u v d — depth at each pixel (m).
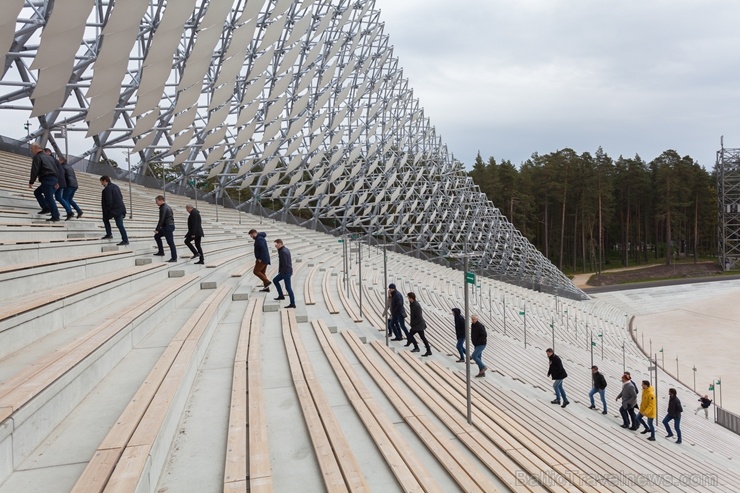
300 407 5.59
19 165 21.81
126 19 16.61
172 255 11.84
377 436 5.04
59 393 3.80
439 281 40.91
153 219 19.83
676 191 84.31
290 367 7.08
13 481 2.96
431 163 67.25
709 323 48.16
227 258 16.28
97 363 4.69
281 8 28.86
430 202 64.88
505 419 7.59
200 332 6.85
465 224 67.81
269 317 10.78
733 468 12.80
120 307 6.75
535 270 68.31
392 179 58.31
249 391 5.54
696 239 87.12
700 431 18.91
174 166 42.56
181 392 4.87
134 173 36.88
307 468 4.16
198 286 10.95
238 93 39.47
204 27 20.70
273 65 41.16
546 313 44.34
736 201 83.44
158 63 20.28
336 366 7.59
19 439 3.15
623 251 92.25
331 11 39.84
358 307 15.73
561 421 12.02
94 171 33.31
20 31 22.73
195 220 12.88
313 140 46.31
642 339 42.59
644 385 13.80
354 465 4.13
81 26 16.14
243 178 48.41
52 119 29.77
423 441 5.32
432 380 8.64
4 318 4.20
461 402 7.75
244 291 12.65
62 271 6.62
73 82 27.02
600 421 14.30
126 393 4.47
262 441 4.22
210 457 4.01
